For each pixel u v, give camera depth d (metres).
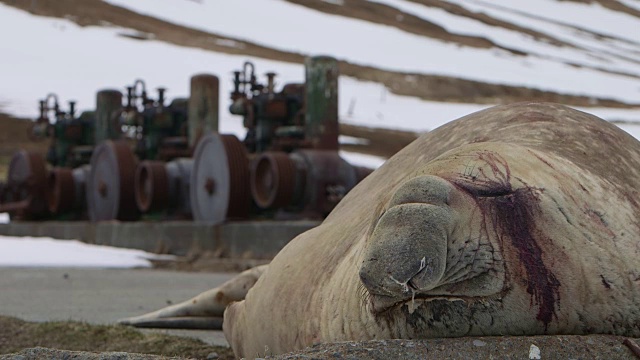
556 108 8.41
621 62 195.62
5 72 132.00
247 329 9.66
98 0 175.38
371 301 6.73
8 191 48.81
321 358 6.33
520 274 6.31
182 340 12.29
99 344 12.55
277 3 193.25
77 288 21.27
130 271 27.66
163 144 40.97
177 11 177.75
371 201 8.68
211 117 39.09
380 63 167.25
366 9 199.88
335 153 31.48
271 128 33.84
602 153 7.60
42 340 13.13
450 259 6.19
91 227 40.91
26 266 28.80
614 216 6.81
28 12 162.50
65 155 49.31
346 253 7.96
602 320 6.55
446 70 168.75
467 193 6.44
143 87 43.59
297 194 30.78
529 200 6.51
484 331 6.42
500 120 8.49
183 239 33.97
